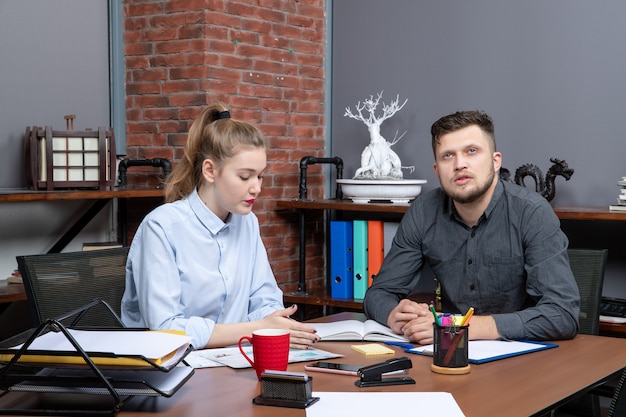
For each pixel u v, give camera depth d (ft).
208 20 11.46
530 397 4.91
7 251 10.61
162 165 11.39
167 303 6.25
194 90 11.57
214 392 4.92
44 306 6.77
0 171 10.58
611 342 6.70
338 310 13.14
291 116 12.97
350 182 11.89
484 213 7.63
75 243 11.53
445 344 5.48
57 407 4.58
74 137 10.16
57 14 11.30
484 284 7.75
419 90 12.77
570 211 10.12
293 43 12.94
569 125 11.46
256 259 7.28
